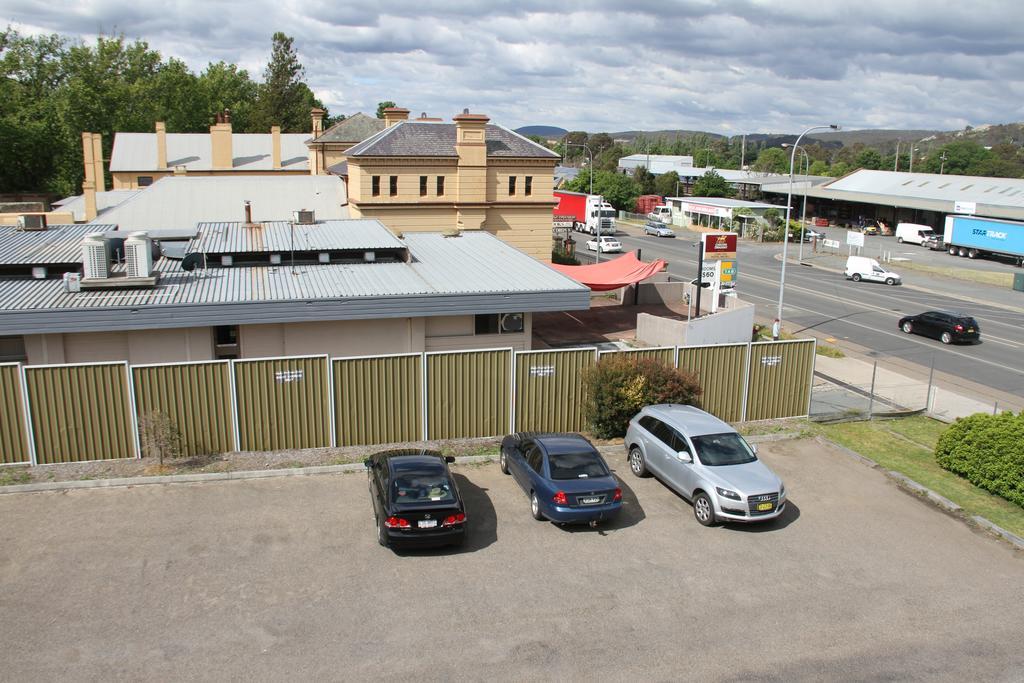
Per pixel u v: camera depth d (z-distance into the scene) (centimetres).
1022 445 1802
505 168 4484
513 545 1512
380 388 2012
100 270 2228
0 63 8881
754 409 2377
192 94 10088
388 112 5194
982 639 1255
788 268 6562
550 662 1145
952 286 5838
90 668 1097
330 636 1191
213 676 1088
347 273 2575
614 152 18838
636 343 3294
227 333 2311
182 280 2369
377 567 1405
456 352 2048
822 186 10769
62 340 2108
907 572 1475
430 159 4250
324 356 1952
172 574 1357
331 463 1872
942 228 9169
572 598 1328
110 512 1590
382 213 4247
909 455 2128
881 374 3222
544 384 2145
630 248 7612
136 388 1845
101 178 6300
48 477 1742
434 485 1458
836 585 1413
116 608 1248
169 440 1867
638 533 1592
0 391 1775
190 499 1659
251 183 4647
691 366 2284
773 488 1619
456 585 1355
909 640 1244
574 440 1717
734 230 9075
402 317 2328
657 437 1848
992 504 1803
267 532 1522
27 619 1212
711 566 1465
